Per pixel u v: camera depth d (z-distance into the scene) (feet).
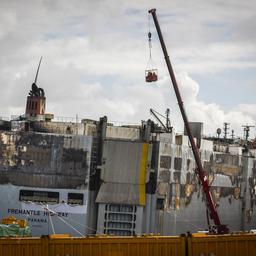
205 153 640.58
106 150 561.02
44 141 545.44
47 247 260.01
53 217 536.83
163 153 569.23
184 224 611.88
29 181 542.16
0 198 542.57
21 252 262.06
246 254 250.78
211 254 252.01
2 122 575.38
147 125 574.15
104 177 558.97
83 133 561.43
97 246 257.96
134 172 560.61
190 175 617.62
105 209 555.69
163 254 254.27
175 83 522.06
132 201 554.05
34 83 602.85
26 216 537.24
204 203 645.10
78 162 542.98
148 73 542.57
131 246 256.52
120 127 577.43
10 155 545.44
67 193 540.52
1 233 405.39
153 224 562.25
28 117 593.83
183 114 513.45
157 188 562.66
